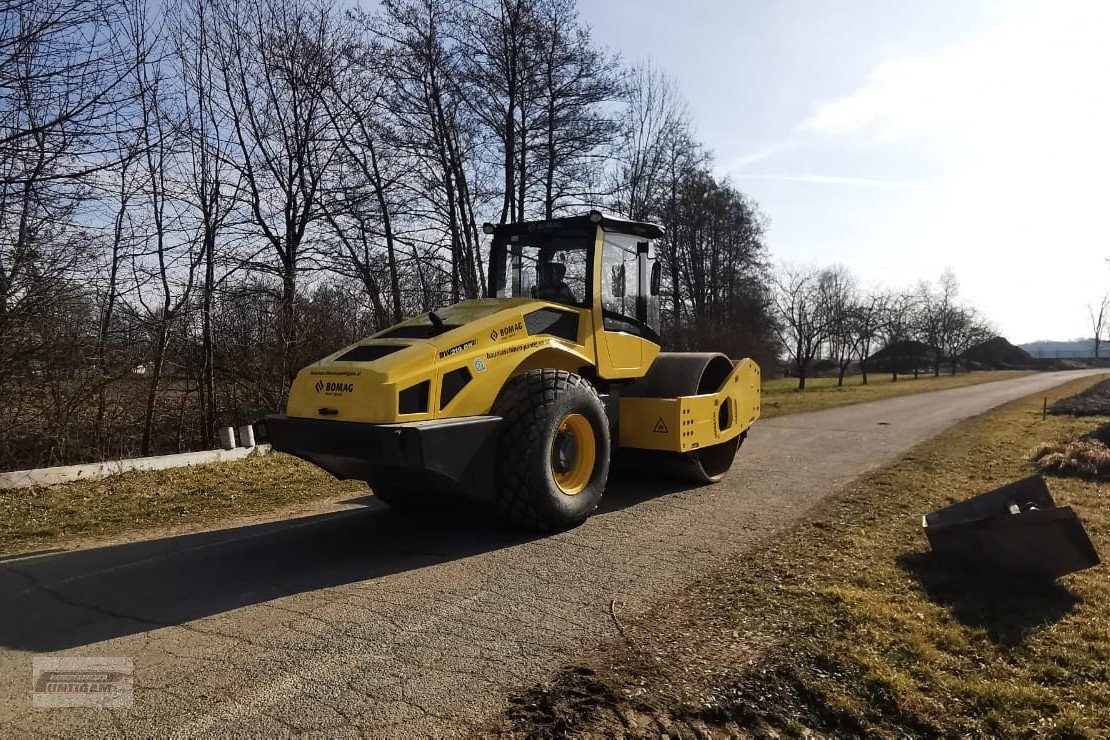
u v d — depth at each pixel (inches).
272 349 507.5
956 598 163.6
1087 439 398.0
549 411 215.9
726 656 133.1
